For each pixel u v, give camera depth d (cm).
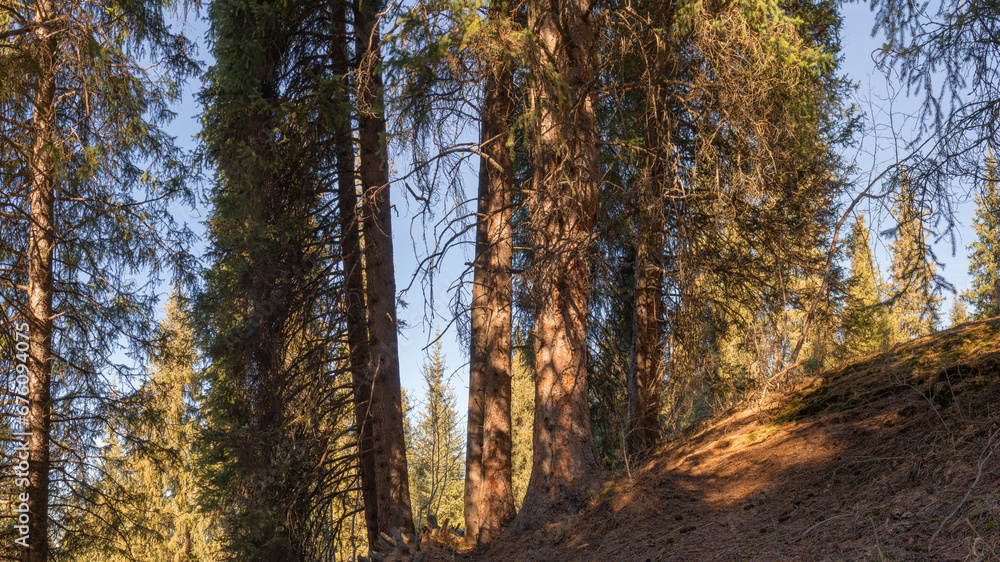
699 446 798
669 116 997
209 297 1194
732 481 652
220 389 1254
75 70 984
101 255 1048
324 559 1241
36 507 949
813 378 823
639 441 1083
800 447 639
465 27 722
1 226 961
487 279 1029
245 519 1136
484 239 1052
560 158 851
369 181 1234
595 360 1210
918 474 454
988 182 495
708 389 937
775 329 869
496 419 964
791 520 493
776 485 586
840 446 596
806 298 1061
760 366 822
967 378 565
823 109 922
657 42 827
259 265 1150
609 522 670
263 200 1155
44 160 932
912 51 503
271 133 1098
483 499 927
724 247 1043
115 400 1062
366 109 927
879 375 695
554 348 841
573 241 766
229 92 1100
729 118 871
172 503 2358
